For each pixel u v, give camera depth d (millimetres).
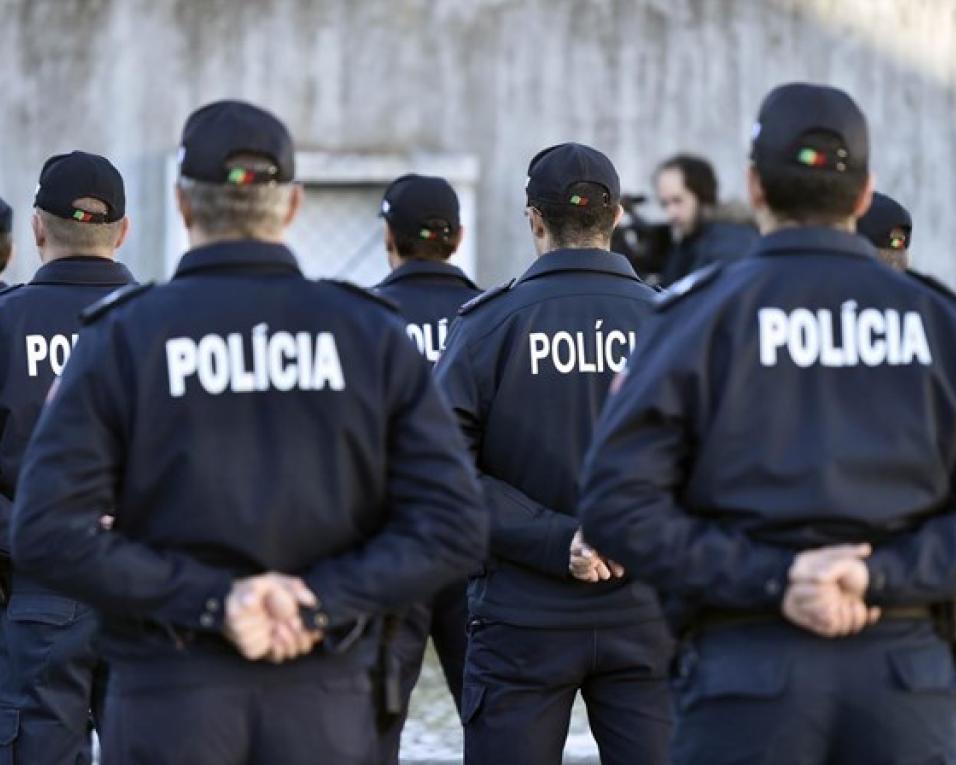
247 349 7531
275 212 7750
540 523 10039
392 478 7645
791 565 7289
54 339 10938
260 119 7754
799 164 7641
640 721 10219
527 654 10172
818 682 7316
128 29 25047
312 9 25016
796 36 25406
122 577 7320
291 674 7496
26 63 25109
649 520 7414
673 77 25219
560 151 10500
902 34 25766
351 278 25188
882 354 7535
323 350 7566
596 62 25156
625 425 7504
